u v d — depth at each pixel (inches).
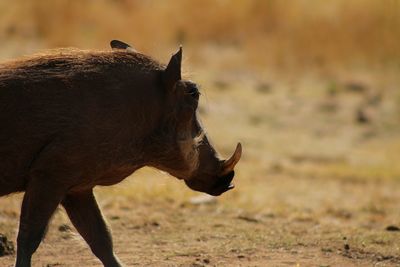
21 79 829.8
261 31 2987.2
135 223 1203.9
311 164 1844.2
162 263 1026.7
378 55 2800.2
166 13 3009.4
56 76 837.8
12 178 832.9
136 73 871.7
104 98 844.0
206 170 935.7
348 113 2292.1
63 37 2677.2
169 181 1412.4
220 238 1149.1
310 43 2837.1
